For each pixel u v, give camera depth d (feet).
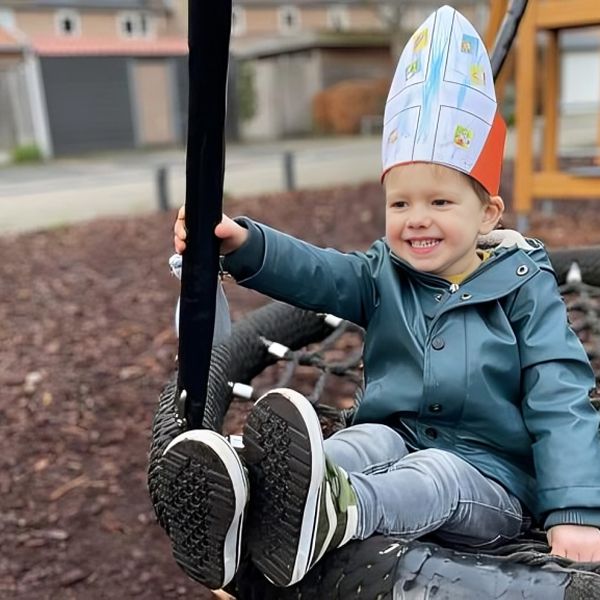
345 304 4.96
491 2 12.41
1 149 67.51
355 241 23.12
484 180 4.57
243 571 4.39
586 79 85.30
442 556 3.93
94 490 10.77
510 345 4.61
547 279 4.78
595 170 19.04
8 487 10.87
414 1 55.52
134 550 9.57
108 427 12.41
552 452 4.24
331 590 4.03
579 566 3.79
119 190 38.37
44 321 17.70
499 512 4.52
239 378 7.38
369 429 4.74
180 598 8.68
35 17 80.43
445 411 4.66
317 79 76.02
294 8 96.63
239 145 65.46
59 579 9.04
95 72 70.03
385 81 74.43
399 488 4.20
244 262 4.53
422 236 4.56
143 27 86.02
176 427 4.76
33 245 25.40
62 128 69.00
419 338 4.76
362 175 38.65
